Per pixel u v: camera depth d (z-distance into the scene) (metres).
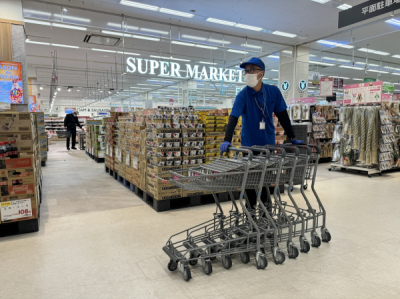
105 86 19.50
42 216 3.46
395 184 5.14
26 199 2.84
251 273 2.08
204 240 2.35
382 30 9.97
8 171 2.74
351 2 7.73
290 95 12.24
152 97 22.81
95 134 8.20
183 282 1.96
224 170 2.10
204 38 10.57
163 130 3.57
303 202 4.00
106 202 4.07
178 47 10.80
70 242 2.68
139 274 2.08
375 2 4.30
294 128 5.09
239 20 9.05
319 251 2.44
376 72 16.22
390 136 5.71
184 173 3.64
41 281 1.99
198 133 3.81
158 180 3.56
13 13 5.90
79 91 22.28
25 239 2.75
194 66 10.11
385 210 3.62
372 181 5.42
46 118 24.80
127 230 2.98
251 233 2.17
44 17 7.90
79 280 2.00
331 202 3.99
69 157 9.34
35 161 3.31
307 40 11.27
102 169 6.96
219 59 12.32
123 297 1.79
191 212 3.59
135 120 4.54
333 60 13.38
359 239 2.70
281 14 8.61
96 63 13.53
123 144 4.96
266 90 2.57
